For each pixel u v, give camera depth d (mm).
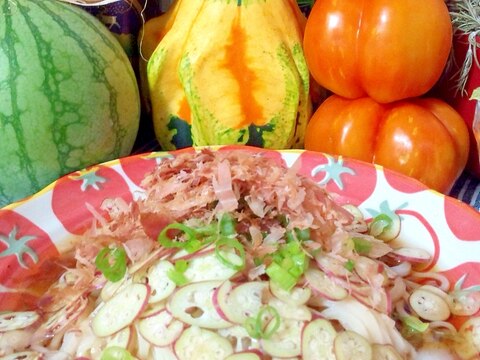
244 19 241
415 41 223
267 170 166
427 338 168
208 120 248
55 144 212
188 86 243
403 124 235
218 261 156
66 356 161
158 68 251
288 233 161
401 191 208
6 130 204
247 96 248
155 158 222
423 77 232
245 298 151
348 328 156
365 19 227
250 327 146
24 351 164
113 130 226
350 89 245
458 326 172
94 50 216
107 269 166
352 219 185
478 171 261
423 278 187
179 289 154
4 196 222
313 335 149
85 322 167
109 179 214
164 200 171
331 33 234
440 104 247
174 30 252
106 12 253
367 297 162
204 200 163
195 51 241
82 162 222
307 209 162
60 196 206
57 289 182
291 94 250
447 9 239
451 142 238
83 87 211
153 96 257
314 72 250
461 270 184
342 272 160
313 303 158
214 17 241
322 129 251
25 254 190
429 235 195
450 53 248
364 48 228
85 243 178
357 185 213
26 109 204
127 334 155
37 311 178
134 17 264
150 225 164
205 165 171
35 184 219
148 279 162
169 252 163
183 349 148
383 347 155
